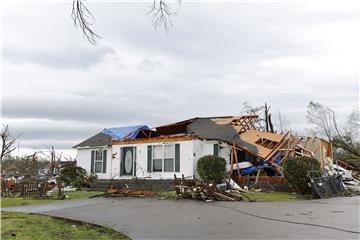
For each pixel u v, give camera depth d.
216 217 11.03
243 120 26.69
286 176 18.67
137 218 11.35
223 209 12.86
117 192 19.36
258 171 21.36
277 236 7.86
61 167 28.39
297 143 23.95
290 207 13.00
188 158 21.70
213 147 22.36
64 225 10.24
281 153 22.42
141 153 23.55
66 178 24.61
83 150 27.91
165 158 22.56
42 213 12.84
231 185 20.14
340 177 20.44
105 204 15.39
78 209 13.87
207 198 16.22
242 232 8.50
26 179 24.34
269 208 12.81
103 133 28.86
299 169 18.17
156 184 21.25
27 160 32.38
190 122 26.94
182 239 8.04
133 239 8.23
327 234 7.88
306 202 14.90
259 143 23.42
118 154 24.66
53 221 10.88
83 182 24.89
